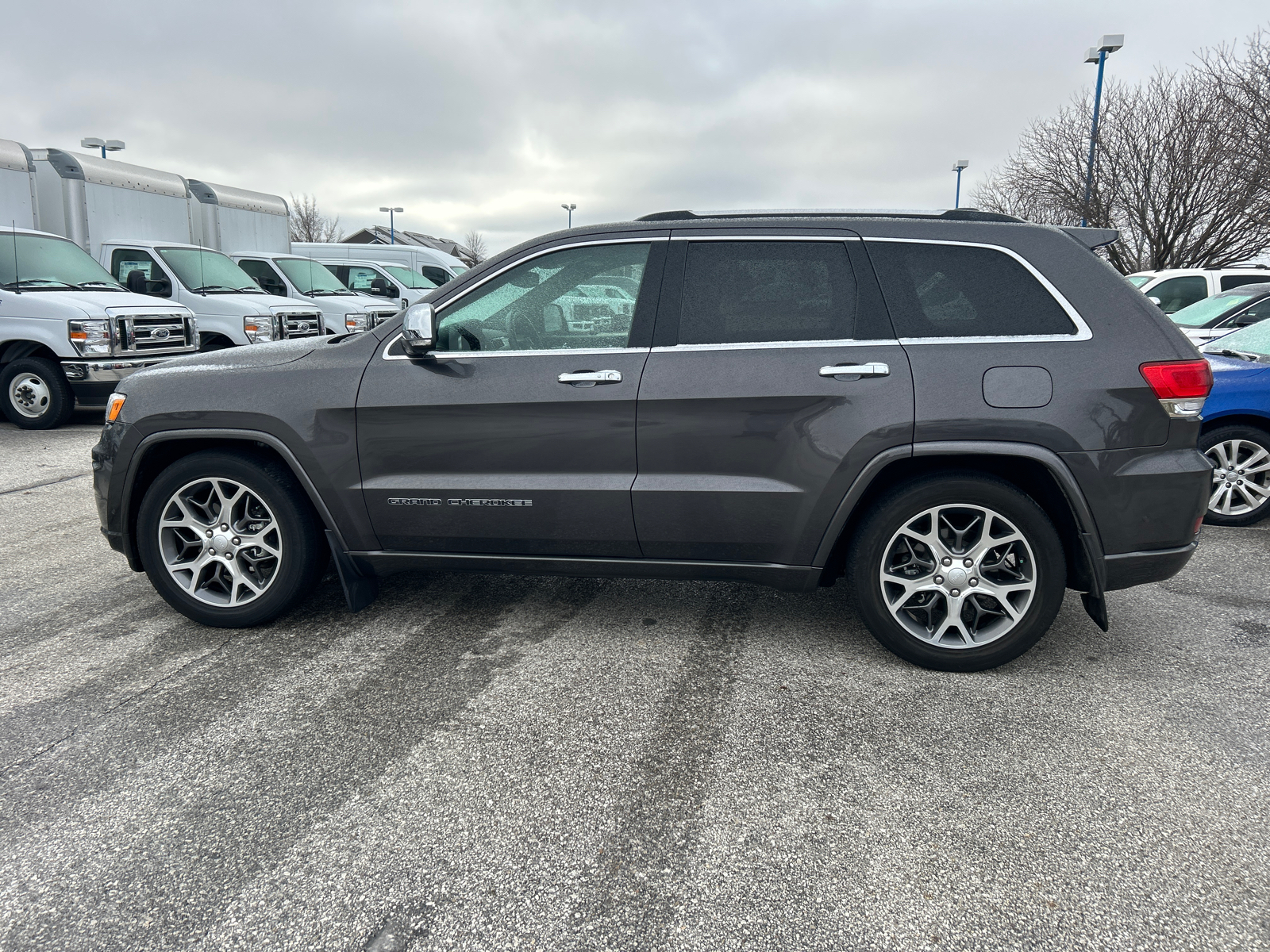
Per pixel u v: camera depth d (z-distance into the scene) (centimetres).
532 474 344
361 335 367
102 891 213
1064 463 308
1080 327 312
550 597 423
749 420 326
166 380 370
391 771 267
